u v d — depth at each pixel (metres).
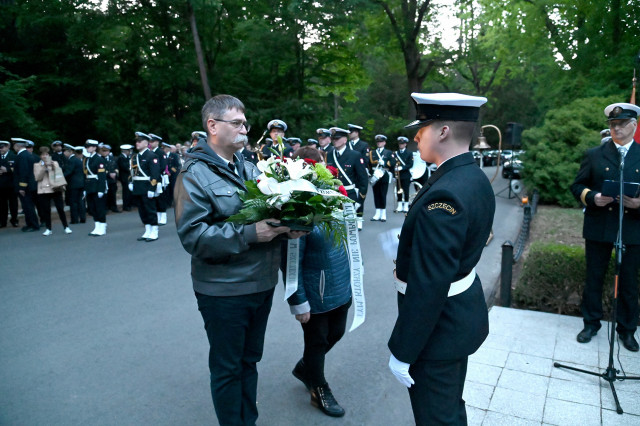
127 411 3.18
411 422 3.09
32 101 18.67
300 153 3.26
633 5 7.17
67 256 7.80
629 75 8.63
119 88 22.06
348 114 30.50
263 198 2.21
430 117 1.97
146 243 8.90
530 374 3.52
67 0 19.19
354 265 2.65
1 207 10.84
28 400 3.31
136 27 20.83
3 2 19.05
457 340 1.94
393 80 37.69
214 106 2.40
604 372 3.51
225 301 2.38
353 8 21.00
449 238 1.77
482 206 1.91
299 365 3.34
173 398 3.35
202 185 2.30
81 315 5.01
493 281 6.26
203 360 3.96
